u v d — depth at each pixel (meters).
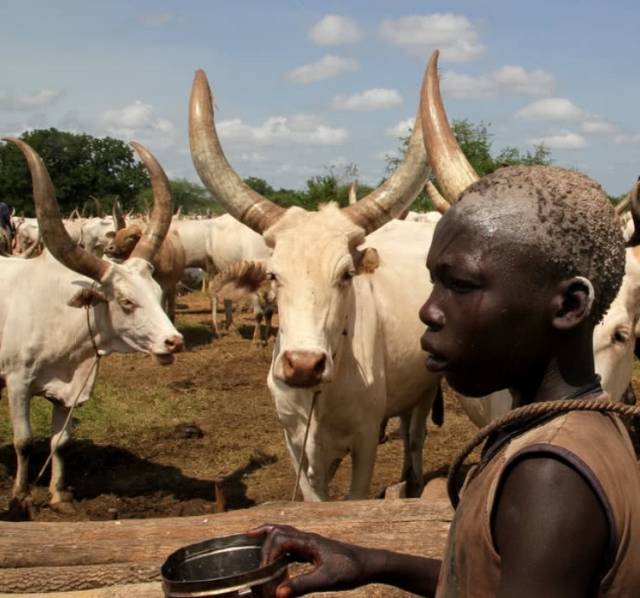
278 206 4.50
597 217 1.32
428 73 3.84
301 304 4.00
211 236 15.24
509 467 1.21
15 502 6.07
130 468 7.13
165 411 8.88
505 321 1.32
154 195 6.31
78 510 6.09
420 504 3.37
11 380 6.14
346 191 27.56
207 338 13.93
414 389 5.37
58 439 6.25
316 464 4.59
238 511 3.42
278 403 4.60
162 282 13.36
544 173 1.36
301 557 1.78
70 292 6.03
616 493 1.17
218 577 1.76
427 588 1.73
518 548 1.16
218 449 7.62
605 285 1.33
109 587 2.98
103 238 19.59
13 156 61.34
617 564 1.16
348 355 4.42
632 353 4.08
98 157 65.31
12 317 6.09
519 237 1.30
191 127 4.61
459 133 25.77
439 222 1.43
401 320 5.00
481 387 1.40
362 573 1.73
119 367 11.20
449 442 7.73
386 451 7.49
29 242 22.41
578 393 1.35
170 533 3.25
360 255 4.39
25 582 2.97
